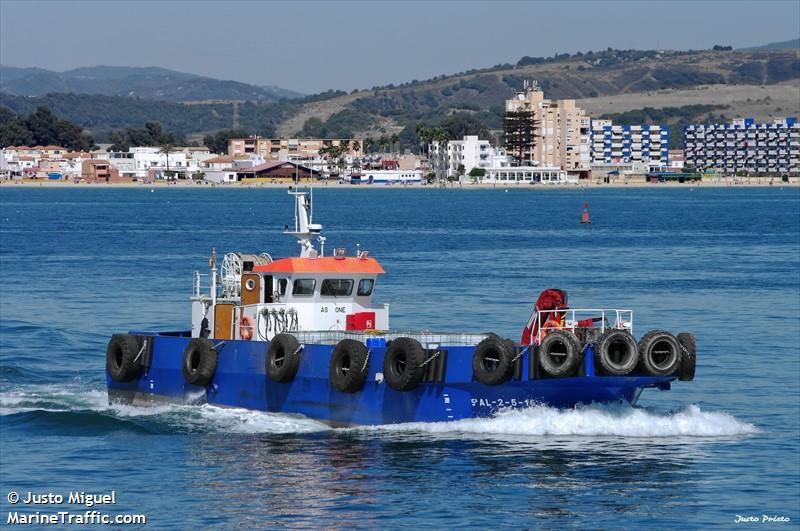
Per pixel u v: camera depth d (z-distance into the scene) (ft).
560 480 200.64
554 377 211.20
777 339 358.64
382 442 219.20
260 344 235.40
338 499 191.93
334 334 236.63
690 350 216.33
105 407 258.57
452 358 217.36
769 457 214.90
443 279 535.60
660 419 227.20
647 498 192.34
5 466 213.05
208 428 233.14
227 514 185.98
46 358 319.47
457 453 213.05
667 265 633.20
